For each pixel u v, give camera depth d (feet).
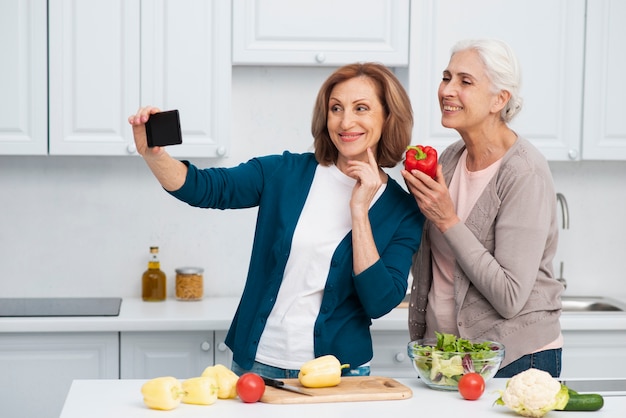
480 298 8.29
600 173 13.38
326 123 8.06
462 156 8.79
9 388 11.22
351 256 7.80
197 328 11.24
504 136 8.39
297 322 7.79
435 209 7.96
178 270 12.53
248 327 8.09
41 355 11.23
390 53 11.79
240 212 12.98
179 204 12.89
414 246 8.09
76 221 12.75
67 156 12.65
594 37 11.98
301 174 8.20
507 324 8.21
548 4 11.89
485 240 8.29
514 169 8.13
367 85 7.86
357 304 7.97
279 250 7.92
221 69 11.68
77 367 11.28
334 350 7.80
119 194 12.78
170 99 11.65
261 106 12.89
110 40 11.53
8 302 12.26
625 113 12.09
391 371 11.57
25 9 11.38
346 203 7.98
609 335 11.73
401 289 7.77
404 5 11.74
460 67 8.16
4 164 12.58
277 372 7.81
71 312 11.50
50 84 11.48
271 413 6.48
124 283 12.87
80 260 12.80
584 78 12.03
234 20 11.63
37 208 12.69
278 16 11.67
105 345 11.29
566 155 12.09
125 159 12.76
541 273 8.41
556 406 6.50
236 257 13.03
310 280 7.82
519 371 8.25
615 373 11.78
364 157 8.05
